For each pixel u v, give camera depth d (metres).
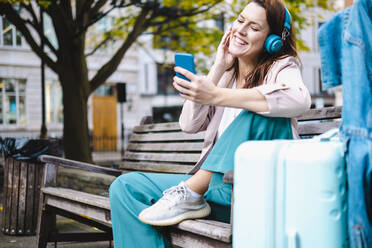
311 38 23.66
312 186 1.25
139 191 1.80
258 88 1.55
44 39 8.57
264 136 1.58
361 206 1.21
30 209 3.90
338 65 1.42
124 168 3.37
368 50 1.32
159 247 1.69
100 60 20.88
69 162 2.87
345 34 1.34
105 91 21.61
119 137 20.52
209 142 1.90
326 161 1.24
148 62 22.47
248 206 1.35
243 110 1.63
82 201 2.27
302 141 1.44
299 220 1.27
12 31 19.09
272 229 1.30
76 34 8.10
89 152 8.62
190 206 1.69
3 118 19.02
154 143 3.21
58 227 4.05
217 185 1.61
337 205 1.24
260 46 1.78
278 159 1.32
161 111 21.72
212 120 1.91
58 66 8.45
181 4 9.20
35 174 3.94
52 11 8.19
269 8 1.73
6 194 3.99
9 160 3.99
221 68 1.91
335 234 1.24
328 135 1.59
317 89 23.66
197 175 1.70
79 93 8.48
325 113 2.27
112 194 1.80
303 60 23.30
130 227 1.74
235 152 1.42
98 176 5.54
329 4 8.76
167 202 1.66
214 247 1.53
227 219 1.81
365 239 1.20
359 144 1.25
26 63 19.30
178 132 2.99
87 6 8.12
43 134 10.10
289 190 1.29
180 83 1.54
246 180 1.37
